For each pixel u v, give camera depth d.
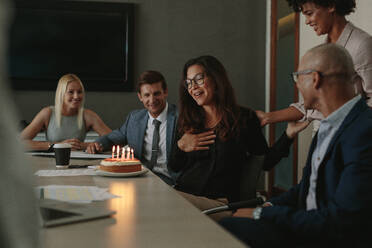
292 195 1.36
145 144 2.36
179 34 4.27
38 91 4.07
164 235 0.71
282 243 1.06
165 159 2.28
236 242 0.67
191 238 0.69
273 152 1.79
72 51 4.12
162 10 4.24
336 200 0.94
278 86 4.22
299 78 1.14
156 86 2.28
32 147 2.37
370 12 2.84
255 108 4.41
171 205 0.97
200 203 1.59
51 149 2.27
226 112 1.79
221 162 1.76
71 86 2.77
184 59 4.29
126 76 4.18
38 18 4.05
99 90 4.14
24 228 0.39
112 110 4.18
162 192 1.16
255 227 1.10
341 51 1.09
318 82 1.09
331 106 1.09
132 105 4.21
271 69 4.30
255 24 4.38
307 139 3.62
